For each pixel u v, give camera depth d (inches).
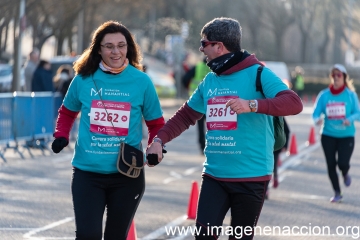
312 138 1122.7
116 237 293.7
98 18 2287.2
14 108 832.3
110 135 290.5
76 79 298.0
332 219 496.4
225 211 286.0
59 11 1731.1
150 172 733.9
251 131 281.7
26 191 599.5
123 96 293.1
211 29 283.7
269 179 286.7
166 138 295.4
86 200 286.0
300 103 273.0
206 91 291.1
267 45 3762.3
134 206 293.6
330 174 571.8
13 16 1517.0
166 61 3105.3
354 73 3513.8
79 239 281.9
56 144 299.4
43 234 432.5
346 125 559.2
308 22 3668.8
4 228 449.1
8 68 1752.0
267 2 3388.3
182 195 588.4
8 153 885.8
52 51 3056.1
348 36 3944.4
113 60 291.7
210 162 287.9
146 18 2994.6
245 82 282.2
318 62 4384.8
